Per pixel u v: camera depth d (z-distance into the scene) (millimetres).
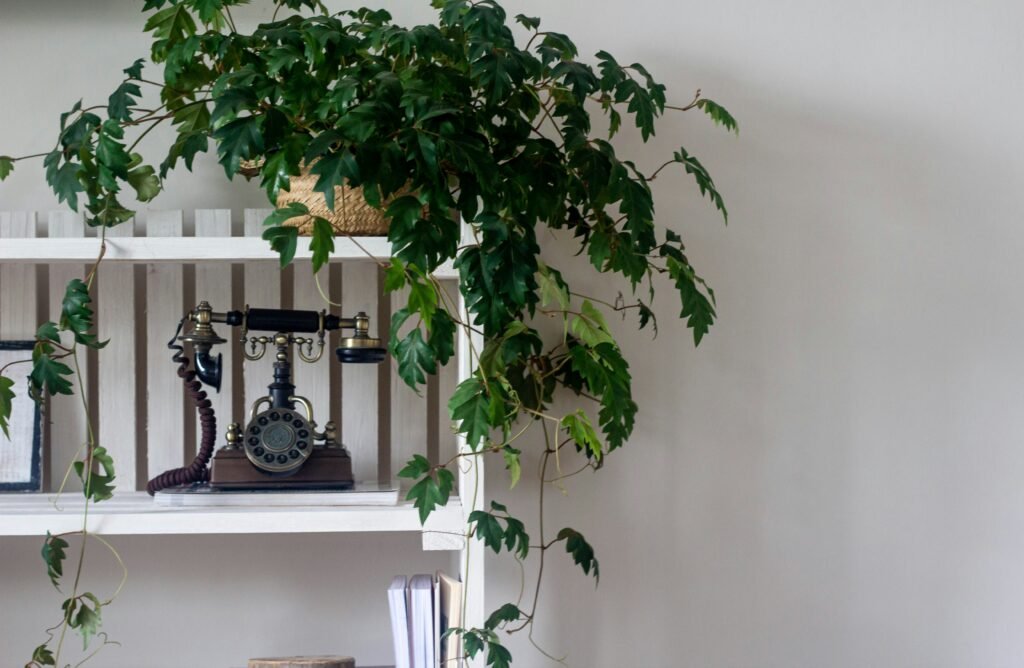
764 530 1591
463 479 1271
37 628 1466
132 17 1498
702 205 1588
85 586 1475
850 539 1606
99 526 1166
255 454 1255
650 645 1564
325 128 1119
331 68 1093
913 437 1623
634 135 1575
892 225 1628
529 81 1390
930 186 1635
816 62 1617
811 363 1607
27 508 1235
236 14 1492
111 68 1494
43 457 1422
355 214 1196
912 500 1619
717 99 1599
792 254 1607
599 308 1552
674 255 1322
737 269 1594
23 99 1479
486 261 1062
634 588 1562
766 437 1595
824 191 1616
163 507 1232
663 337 1573
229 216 1313
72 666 1470
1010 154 1643
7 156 1382
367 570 1520
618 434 1364
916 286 1631
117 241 1196
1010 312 1629
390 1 1536
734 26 1604
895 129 1629
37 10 1485
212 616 1494
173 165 1235
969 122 1641
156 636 1485
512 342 1224
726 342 1590
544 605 1538
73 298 1124
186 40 1087
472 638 1146
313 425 1313
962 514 1626
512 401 1230
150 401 1460
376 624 1518
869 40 1628
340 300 1497
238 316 1292
